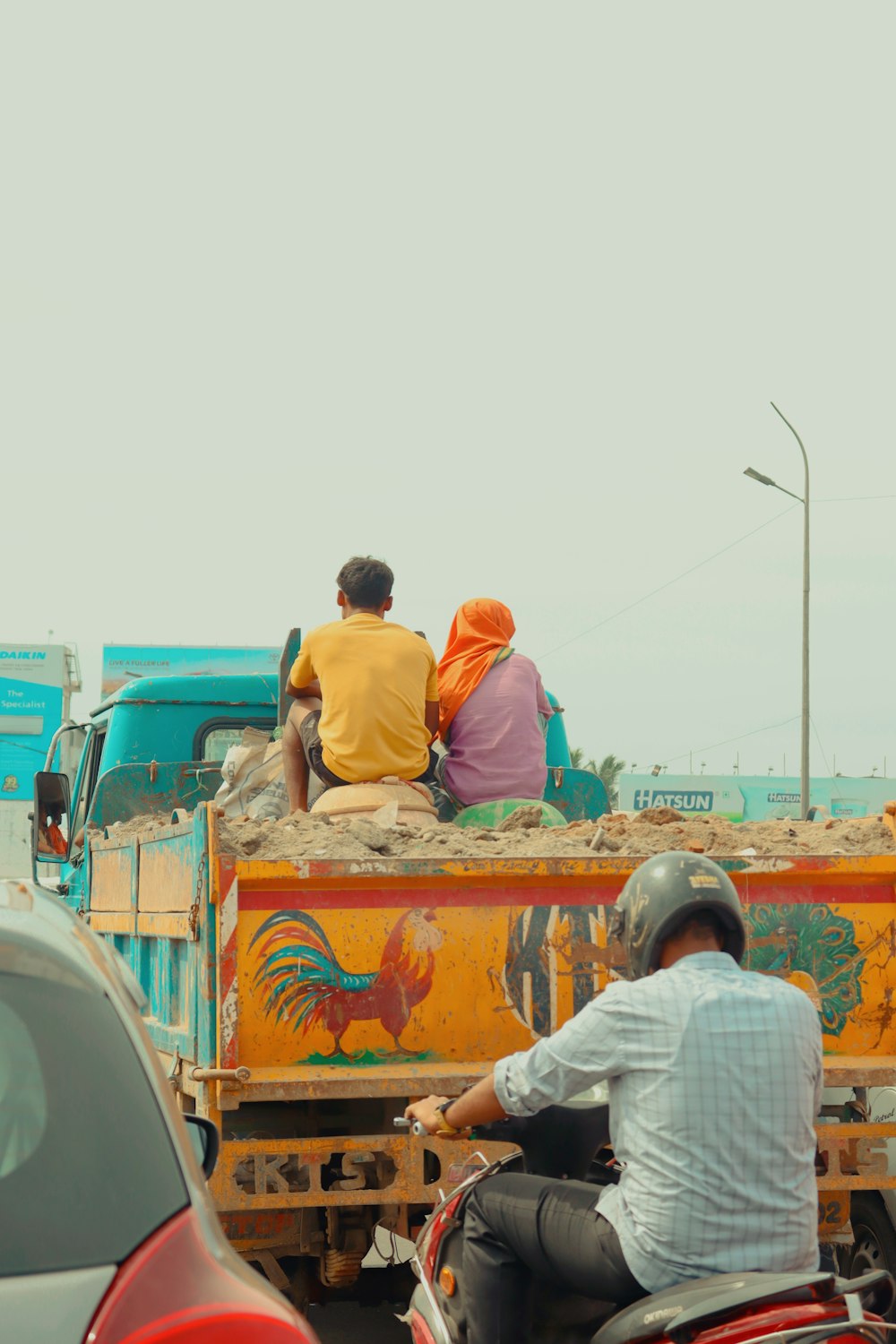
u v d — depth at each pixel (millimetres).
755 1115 3135
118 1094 2221
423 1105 3682
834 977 4910
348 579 6516
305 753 6723
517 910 4738
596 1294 3301
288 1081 4480
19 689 65688
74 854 8648
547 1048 3328
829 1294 2848
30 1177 2098
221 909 4516
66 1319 1976
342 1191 4512
